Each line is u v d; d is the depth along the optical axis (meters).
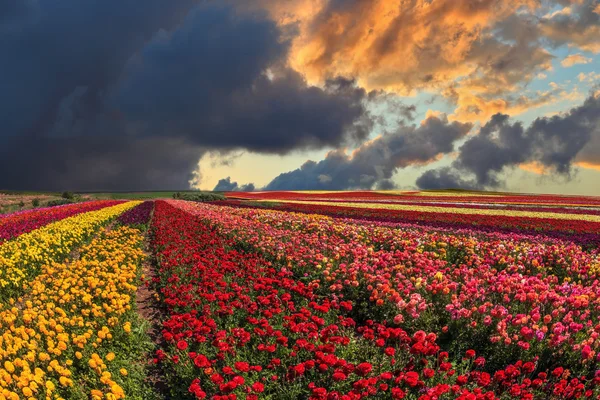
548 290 8.04
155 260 14.72
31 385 5.11
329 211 35.84
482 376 4.89
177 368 6.06
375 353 6.14
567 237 19.58
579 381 5.70
